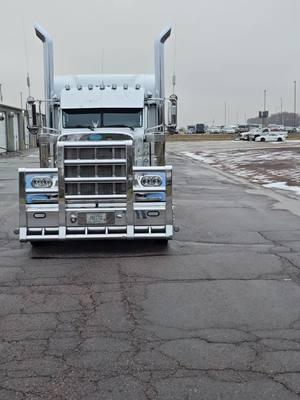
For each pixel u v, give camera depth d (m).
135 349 4.68
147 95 12.33
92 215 8.37
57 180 8.35
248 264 7.77
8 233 10.29
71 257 8.25
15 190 18.44
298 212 13.14
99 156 8.28
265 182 21.42
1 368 4.31
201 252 8.56
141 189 8.39
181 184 20.48
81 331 5.12
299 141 74.50
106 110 11.91
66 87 12.16
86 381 4.07
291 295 6.27
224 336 4.98
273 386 3.98
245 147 56.00
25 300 6.12
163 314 5.61
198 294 6.31
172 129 12.30
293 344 4.78
